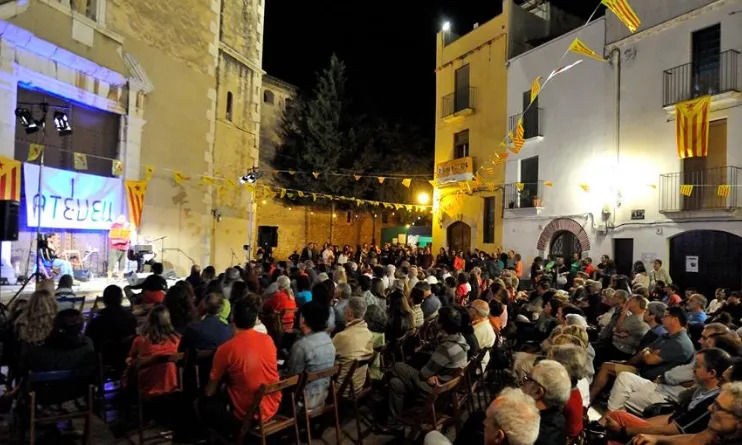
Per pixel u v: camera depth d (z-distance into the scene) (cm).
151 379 420
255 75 1811
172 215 1348
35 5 967
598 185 1392
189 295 525
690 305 659
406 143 2770
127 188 1174
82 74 1083
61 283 638
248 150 1775
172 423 444
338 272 880
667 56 1252
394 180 2645
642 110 1297
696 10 1189
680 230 1198
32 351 367
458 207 1920
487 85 1814
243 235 1712
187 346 434
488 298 754
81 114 1112
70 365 370
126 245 1138
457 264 1453
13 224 664
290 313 622
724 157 1150
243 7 1739
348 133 2644
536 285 1059
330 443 434
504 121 1730
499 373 602
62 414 362
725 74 1138
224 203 1605
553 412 271
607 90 1382
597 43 1419
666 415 379
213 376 353
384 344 535
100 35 1124
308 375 367
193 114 1426
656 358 477
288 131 2661
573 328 439
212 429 369
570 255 1491
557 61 1538
